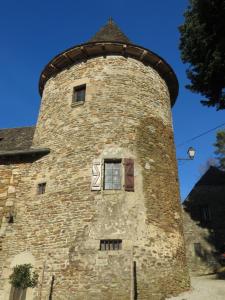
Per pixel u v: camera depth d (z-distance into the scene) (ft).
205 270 63.77
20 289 32.30
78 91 41.83
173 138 42.68
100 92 39.83
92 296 28.81
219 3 37.81
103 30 49.88
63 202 34.50
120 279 29.30
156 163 37.50
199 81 41.32
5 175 40.40
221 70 38.73
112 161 35.73
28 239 34.58
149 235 32.40
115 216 32.19
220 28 38.47
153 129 39.52
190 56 41.73
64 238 32.40
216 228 68.90
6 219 37.01
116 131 37.09
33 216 35.73
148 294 29.55
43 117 43.04
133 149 36.40
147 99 40.98
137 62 42.98
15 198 38.22
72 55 42.96
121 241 31.09
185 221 69.97
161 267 31.63
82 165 35.60
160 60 43.60
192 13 41.55
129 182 34.09
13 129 53.98
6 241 35.65
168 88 47.50
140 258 30.68
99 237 31.24
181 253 34.86
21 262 33.47
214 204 71.97
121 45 41.83
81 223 32.35
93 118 38.17
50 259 32.12
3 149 46.06
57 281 30.66
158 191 35.78
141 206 33.40
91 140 36.81
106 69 41.47
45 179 37.47
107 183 34.60
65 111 40.52
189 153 43.96
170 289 31.24
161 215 34.58
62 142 38.55
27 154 40.24
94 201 33.09
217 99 41.52
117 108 38.63
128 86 40.55
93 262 30.19
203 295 31.50
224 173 77.66
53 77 45.50
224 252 65.57
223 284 37.58
